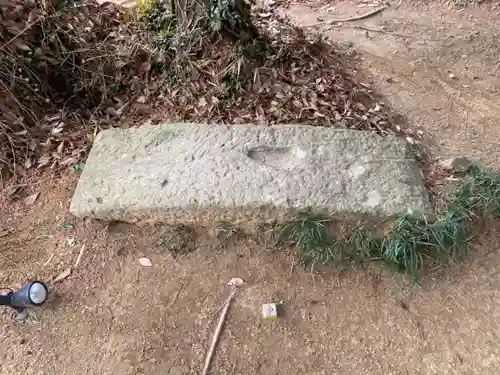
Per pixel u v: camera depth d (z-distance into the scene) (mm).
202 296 1301
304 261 1348
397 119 1795
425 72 2008
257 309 1275
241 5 1766
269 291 1308
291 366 1181
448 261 1350
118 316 1267
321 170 1430
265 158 1478
